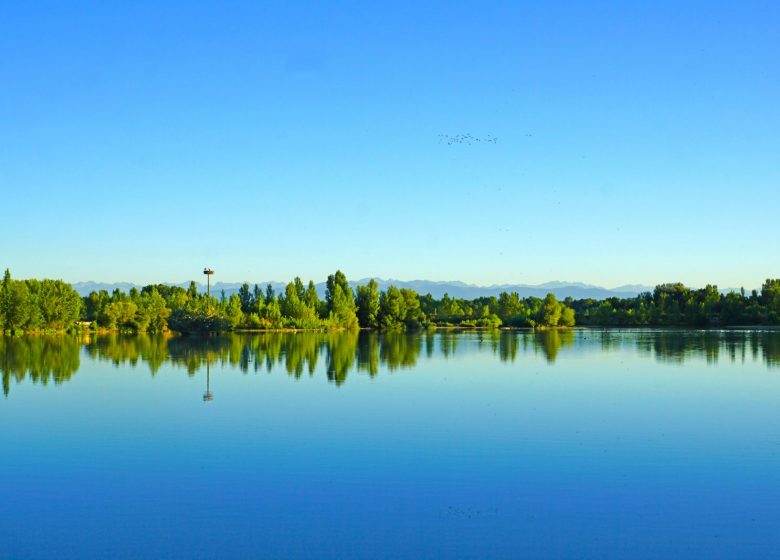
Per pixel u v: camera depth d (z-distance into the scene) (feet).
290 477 66.80
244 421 94.48
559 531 52.80
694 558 47.98
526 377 148.77
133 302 408.87
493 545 50.26
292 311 437.58
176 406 107.34
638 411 102.99
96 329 369.30
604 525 54.03
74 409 104.83
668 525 54.08
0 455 75.97
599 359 198.80
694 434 86.22
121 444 80.84
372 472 68.49
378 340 318.24
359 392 122.93
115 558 48.34
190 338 323.98
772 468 69.77
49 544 50.85
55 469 70.18
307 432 86.94
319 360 192.03
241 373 155.33
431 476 67.00
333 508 58.03
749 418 97.09
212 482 65.41
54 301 349.82
